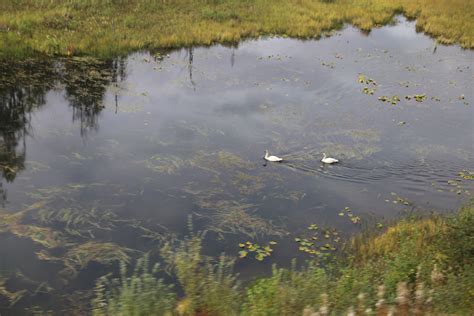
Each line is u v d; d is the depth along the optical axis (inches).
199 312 288.7
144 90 788.0
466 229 389.7
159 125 671.1
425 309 272.5
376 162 612.4
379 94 852.0
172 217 468.4
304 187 543.2
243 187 531.8
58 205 470.0
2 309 343.9
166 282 377.4
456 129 735.7
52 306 349.4
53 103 711.7
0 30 895.7
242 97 797.2
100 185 512.1
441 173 596.7
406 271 327.3
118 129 649.6
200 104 756.0
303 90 845.8
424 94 866.1
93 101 729.6
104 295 357.4
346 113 763.4
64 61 860.6
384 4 1424.7
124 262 399.2
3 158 551.5
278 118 724.0
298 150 631.2
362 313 268.8
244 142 641.0
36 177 517.0
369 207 513.0
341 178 569.0
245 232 453.7
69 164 550.9
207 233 448.5
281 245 440.5
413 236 421.1
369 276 327.3
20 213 450.3
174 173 548.4
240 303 302.2
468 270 324.5
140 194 502.6
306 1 1366.9
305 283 306.0
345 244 442.0
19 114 669.3
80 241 422.6
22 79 775.1
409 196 540.1
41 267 388.2
